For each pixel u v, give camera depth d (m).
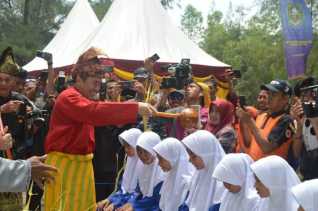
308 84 5.65
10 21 32.56
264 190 4.23
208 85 7.75
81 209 5.11
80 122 4.93
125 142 6.56
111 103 4.74
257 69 33.41
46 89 8.58
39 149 7.11
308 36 9.84
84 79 5.01
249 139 6.08
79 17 17.89
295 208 4.18
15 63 5.58
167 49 13.48
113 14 14.06
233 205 4.72
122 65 12.53
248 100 33.53
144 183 6.11
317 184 3.63
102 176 7.35
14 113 5.53
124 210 6.09
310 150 5.32
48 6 35.75
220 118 6.32
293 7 9.77
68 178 5.04
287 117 5.68
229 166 4.66
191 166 5.64
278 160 4.26
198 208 5.18
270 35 33.72
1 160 3.29
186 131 6.53
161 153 5.54
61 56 15.88
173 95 7.16
